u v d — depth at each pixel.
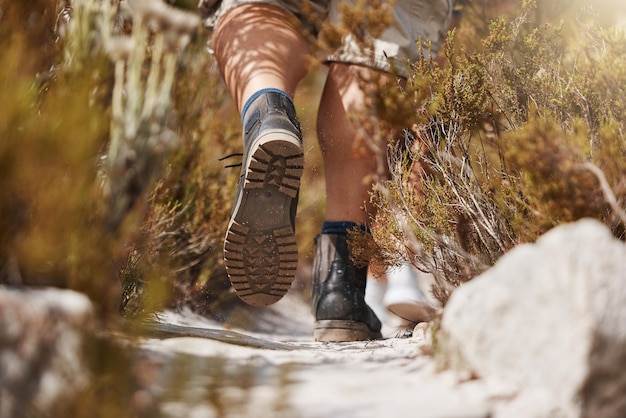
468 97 2.38
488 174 2.38
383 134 2.53
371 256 2.62
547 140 2.03
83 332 1.30
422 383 1.55
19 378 1.21
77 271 1.58
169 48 1.82
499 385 1.45
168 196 3.62
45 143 1.51
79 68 1.79
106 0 1.89
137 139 1.72
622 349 1.36
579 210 1.99
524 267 1.49
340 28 2.55
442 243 2.37
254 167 2.43
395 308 2.88
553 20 2.83
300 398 1.44
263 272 2.68
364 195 2.76
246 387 1.48
